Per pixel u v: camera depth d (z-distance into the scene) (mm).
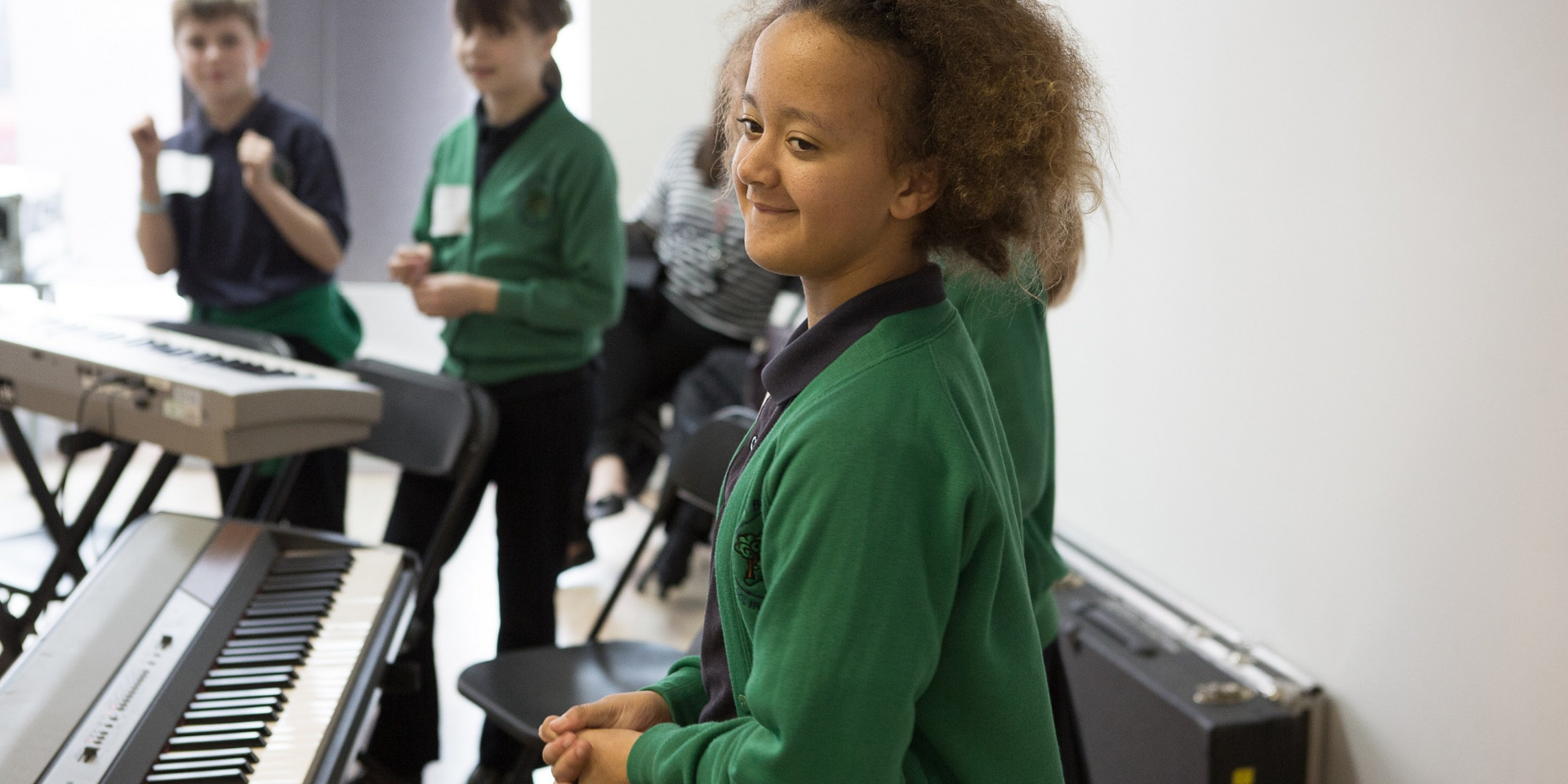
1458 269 1968
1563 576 1818
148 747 1457
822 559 927
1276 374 2387
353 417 2254
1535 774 1876
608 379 4055
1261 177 2395
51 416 2258
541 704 2129
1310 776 2293
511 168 2693
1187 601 2668
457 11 2588
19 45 4703
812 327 1027
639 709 1207
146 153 3000
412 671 1976
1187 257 2631
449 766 2881
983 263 1019
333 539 2080
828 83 921
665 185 4129
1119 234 2863
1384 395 2127
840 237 958
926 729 1041
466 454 2520
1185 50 2594
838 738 919
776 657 942
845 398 961
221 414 2039
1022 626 1056
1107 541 2996
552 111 2688
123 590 1777
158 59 4801
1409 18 2033
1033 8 1008
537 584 2791
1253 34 2396
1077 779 1902
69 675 1553
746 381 3688
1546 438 1837
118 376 2143
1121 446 2918
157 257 3104
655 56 4746
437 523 2705
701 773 1007
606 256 2703
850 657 916
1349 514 2223
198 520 2037
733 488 1075
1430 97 2002
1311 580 2322
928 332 999
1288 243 2336
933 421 956
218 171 3107
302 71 4746
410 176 4910
